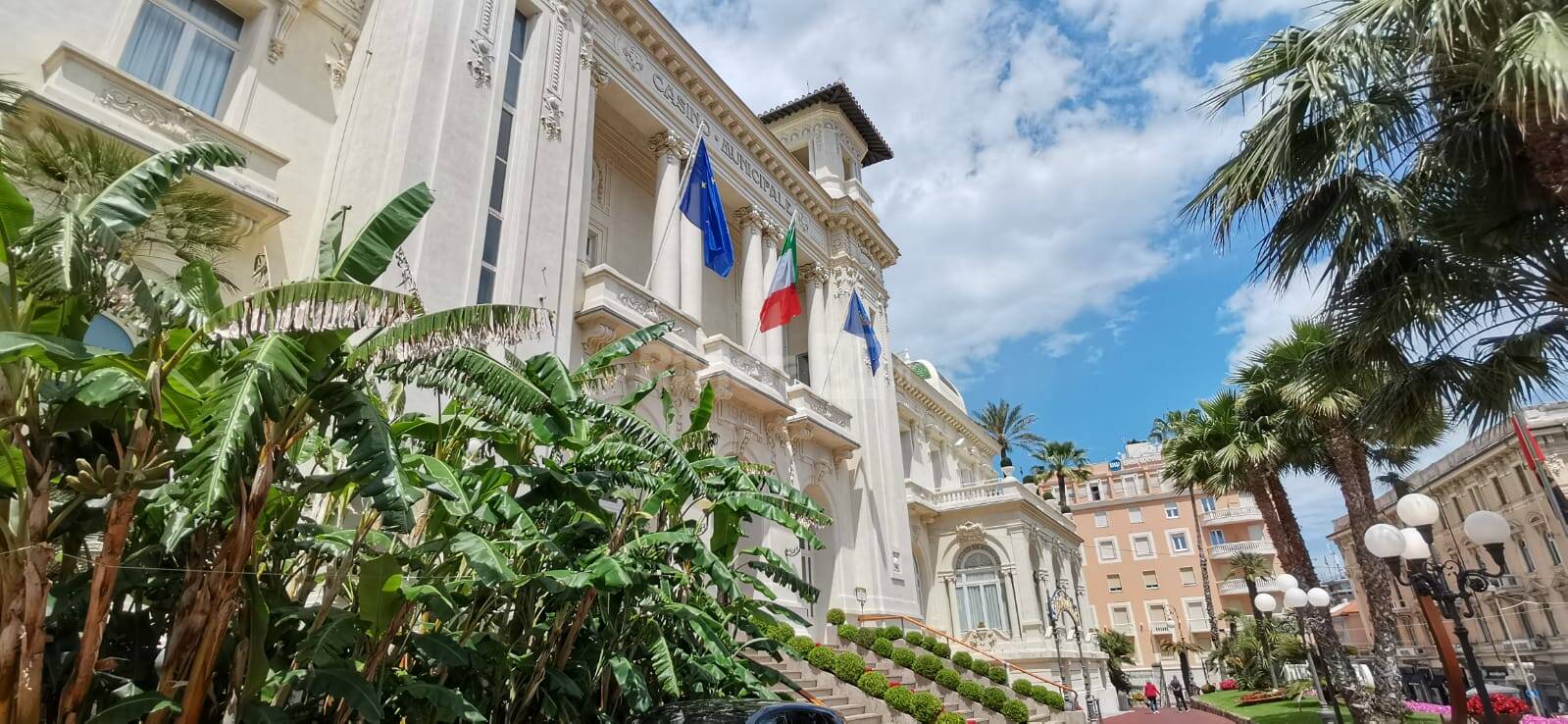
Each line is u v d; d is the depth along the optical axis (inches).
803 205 989.8
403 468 240.8
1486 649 1395.2
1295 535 731.4
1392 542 341.4
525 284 520.1
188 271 226.4
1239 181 331.9
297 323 196.5
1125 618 2260.1
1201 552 1847.9
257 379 190.4
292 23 490.9
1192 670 2108.8
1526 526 1219.2
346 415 219.6
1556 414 1090.1
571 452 393.1
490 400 249.8
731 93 858.1
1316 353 405.7
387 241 236.1
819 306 975.6
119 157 279.4
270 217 416.8
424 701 258.4
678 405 643.5
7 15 364.2
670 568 346.3
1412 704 807.7
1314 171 328.2
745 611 434.3
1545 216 296.8
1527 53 229.3
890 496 946.7
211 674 200.5
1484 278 330.0
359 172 472.7
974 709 665.0
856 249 1061.8
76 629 221.1
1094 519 2393.0
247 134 447.5
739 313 929.5
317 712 241.8
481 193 505.4
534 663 306.2
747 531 739.4
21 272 192.9
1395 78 293.4
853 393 948.6
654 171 856.3
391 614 237.9
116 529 190.7
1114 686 1450.5
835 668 578.2
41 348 173.5
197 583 204.8
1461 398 370.9
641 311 625.0
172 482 228.1
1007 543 1104.8
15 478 186.4
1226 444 768.9
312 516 338.6
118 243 190.1
